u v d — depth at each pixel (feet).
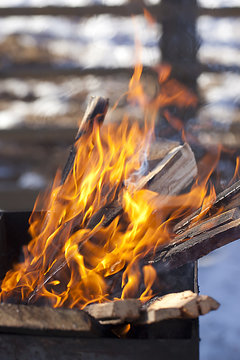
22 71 15.46
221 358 8.64
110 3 15.87
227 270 10.13
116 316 7.03
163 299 7.29
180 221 8.25
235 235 7.54
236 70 15.12
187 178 8.22
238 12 15.70
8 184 13.41
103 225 8.03
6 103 15.38
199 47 14.74
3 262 8.55
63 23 17.20
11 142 14.78
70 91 15.56
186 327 7.15
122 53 15.80
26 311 7.06
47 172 13.84
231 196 7.87
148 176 8.20
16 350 7.07
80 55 15.97
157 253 7.95
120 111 14.32
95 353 7.04
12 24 17.07
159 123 13.76
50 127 14.48
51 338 7.04
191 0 14.58
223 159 13.14
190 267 8.13
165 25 14.39
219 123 14.12
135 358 7.02
